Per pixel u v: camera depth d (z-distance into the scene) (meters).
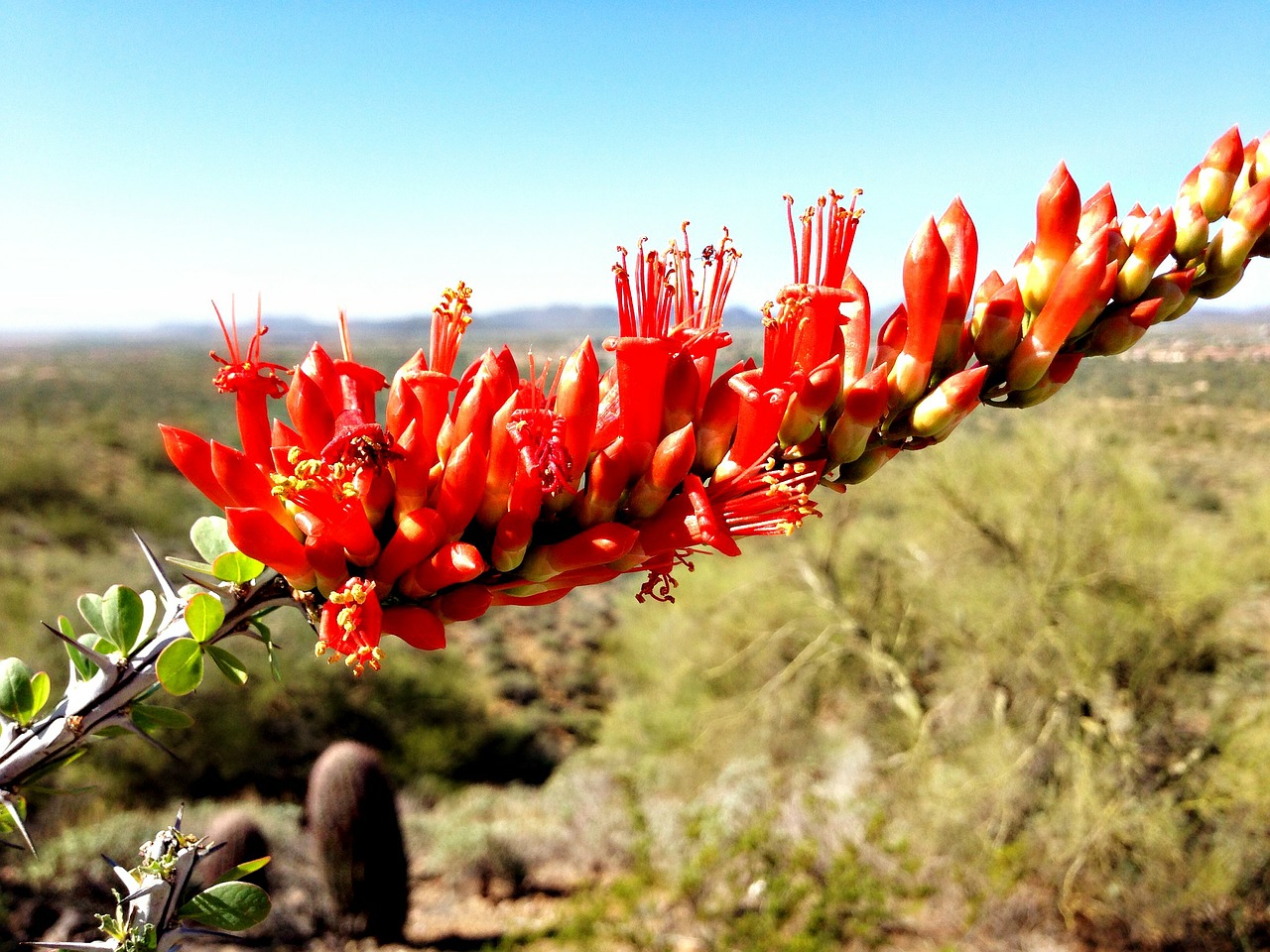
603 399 1.62
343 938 11.64
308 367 1.47
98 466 38.62
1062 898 11.00
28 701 1.60
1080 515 14.11
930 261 1.50
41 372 92.94
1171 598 13.16
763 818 11.23
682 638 19.12
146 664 1.46
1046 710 13.19
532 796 18.78
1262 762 11.31
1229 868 10.84
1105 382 25.83
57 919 11.08
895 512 19.23
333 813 11.81
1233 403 27.38
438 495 1.39
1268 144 1.70
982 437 16.50
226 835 9.81
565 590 1.49
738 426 1.48
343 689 19.75
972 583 14.98
